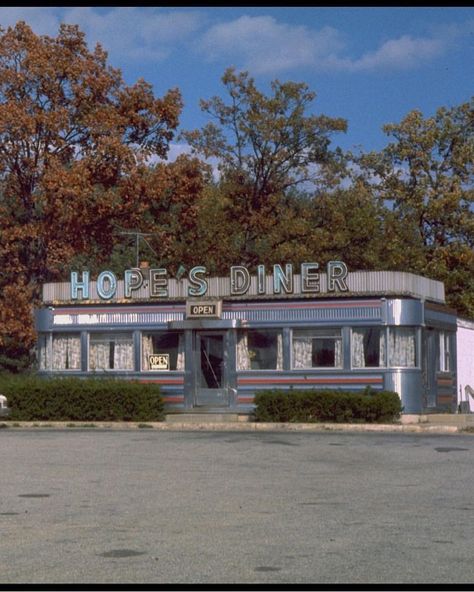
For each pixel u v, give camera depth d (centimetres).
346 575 907
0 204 4503
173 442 2367
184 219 4784
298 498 1412
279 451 2133
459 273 5100
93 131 4394
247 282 3212
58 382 3186
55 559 981
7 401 3203
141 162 4575
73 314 3378
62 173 4216
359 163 5459
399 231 5138
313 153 5281
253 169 5294
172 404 3244
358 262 5088
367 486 1548
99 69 4525
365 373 3047
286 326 3144
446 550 1022
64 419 3159
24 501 1385
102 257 4788
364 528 1157
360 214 5059
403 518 1230
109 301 3344
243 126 5156
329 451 2127
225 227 5159
